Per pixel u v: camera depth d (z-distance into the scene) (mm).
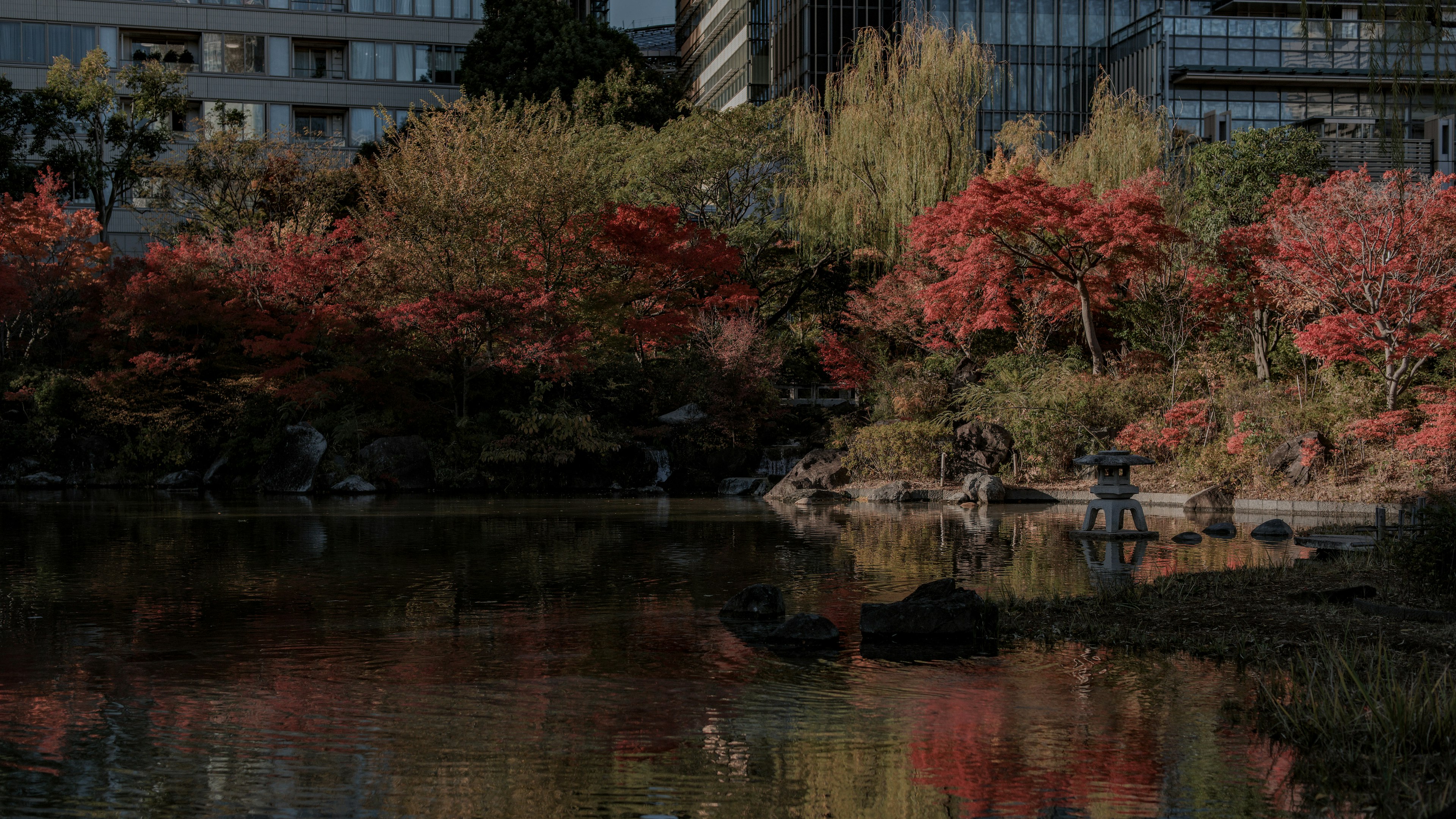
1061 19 78875
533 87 65000
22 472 43188
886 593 16375
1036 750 8617
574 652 12250
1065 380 40938
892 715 9633
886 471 42219
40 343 46938
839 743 8844
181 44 72438
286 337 41812
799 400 54000
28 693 10320
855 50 52781
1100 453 25422
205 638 12961
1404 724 8367
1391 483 32938
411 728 9234
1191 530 27141
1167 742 8789
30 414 44531
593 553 21625
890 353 49375
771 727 9305
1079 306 43812
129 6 70688
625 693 10391
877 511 33938
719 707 9914
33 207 45344
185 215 57344
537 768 8242
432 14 75438
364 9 74375
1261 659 11406
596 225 44281
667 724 9383
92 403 43219
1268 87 71062
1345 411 34688
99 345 44000
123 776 7996
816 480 42250
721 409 46562
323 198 52938
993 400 42156
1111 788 7742
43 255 46750
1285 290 35031
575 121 59656
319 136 69000
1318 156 44000
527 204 44719
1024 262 42750
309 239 46281
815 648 12445
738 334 47156
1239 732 9062
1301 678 10531
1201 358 39750
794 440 49719
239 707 9883
